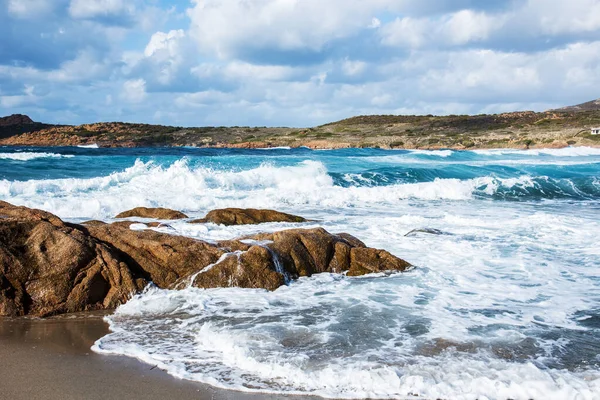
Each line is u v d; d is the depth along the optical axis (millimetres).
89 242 8234
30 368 5531
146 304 7699
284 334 6500
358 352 5945
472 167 30969
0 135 83750
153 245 8727
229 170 26516
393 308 7574
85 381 5250
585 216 16625
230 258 8672
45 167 26547
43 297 7496
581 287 8750
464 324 6926
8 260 7602
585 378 5371
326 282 8883
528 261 10398
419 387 5148
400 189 20984
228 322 6973
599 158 43469
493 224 14453
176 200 16875
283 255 9094
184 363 5734
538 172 30516
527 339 6406
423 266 9953
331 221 14367
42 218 8852
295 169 24156
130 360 5812
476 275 9430
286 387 5184
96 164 29062
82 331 6734
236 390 5113
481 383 5203
